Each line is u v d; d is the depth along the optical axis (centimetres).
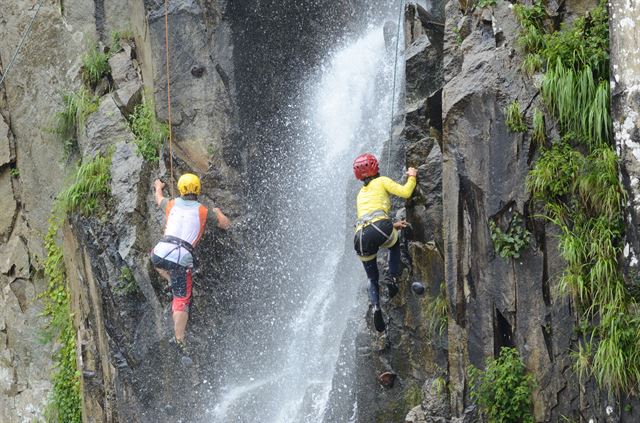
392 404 1394
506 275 1241
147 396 1730
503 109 1256
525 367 1225
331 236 1758
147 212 1772
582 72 1225
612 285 1162
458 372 1288
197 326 1720
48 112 2127
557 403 1202
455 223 1284
